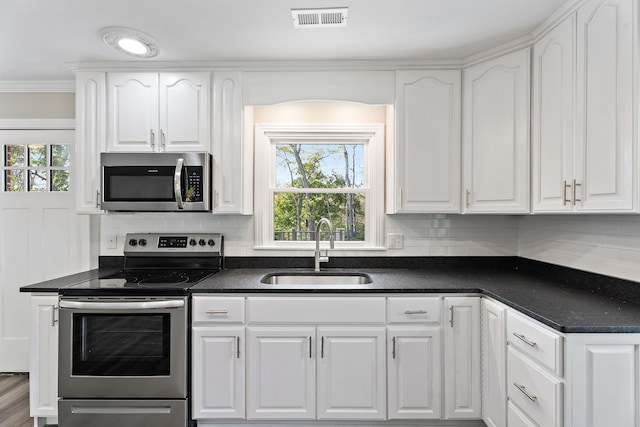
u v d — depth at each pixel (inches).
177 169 92.1
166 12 73.3
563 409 54.4
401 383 81.2
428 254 107.7
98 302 79.2
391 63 95.9
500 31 80.6
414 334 81.0
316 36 83.4
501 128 86.7
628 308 63.4
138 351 80.0
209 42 86.2
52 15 74.2
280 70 97.3
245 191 100.0
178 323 79.6
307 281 101.1
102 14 74.1
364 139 111.2
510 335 69.2
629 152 54.6
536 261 97.4
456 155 95.2
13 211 113.1
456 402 81.0
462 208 95.0
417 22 77.3
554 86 73.4
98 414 80.2
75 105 105.7
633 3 53.7
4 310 113.1
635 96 53.6
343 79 97.0
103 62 96.6
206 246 105.5
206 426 84.3
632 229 67.0
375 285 84.0
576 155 66.4
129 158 95.4
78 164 97.3
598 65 60.8
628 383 53.3
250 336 81.1
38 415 83.3
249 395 81.2
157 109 96.7
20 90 112.3
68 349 79.7
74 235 112.0
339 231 113.5
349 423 84.0
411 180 96.0
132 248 105.7
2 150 113.2
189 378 81.7
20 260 113.0
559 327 54.0
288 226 113.9
